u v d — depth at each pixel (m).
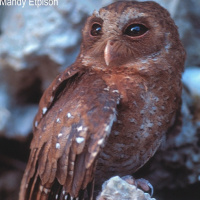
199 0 2.33
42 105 2.17
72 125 2.13
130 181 2.16
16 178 2.35
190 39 2.33
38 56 2.31
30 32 2.31
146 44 2.16
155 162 2.29
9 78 2.32
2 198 2.35
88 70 2.17
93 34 2.17
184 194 2.31
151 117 2.16
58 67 2.30
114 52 2.16
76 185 2.13
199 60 2.33
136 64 2.16
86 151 2.13
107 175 2.17
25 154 2.35
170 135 2.27
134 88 2.15
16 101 2.33
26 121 2.32
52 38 2.31
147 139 2.16
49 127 2.15
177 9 2.32
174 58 2.17
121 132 2.15
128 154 2.16
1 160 2.35
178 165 2.29
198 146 2.29
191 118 2.29
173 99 2.17
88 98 2.13
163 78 2.16
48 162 2.14
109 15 2.16
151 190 2.18
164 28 2.17
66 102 2.15
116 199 2.13
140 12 2.16
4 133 2.32
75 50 2.31
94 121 2.12
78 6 2.32
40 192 2.15
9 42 2.32
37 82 2.33
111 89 2.14
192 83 2.29
